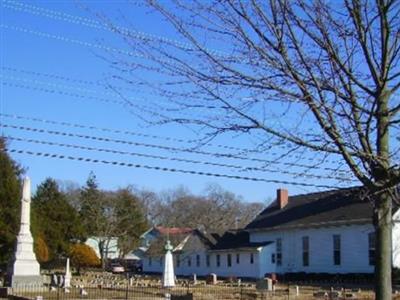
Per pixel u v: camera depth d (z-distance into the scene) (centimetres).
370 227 5238
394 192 762
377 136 762
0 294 3253
